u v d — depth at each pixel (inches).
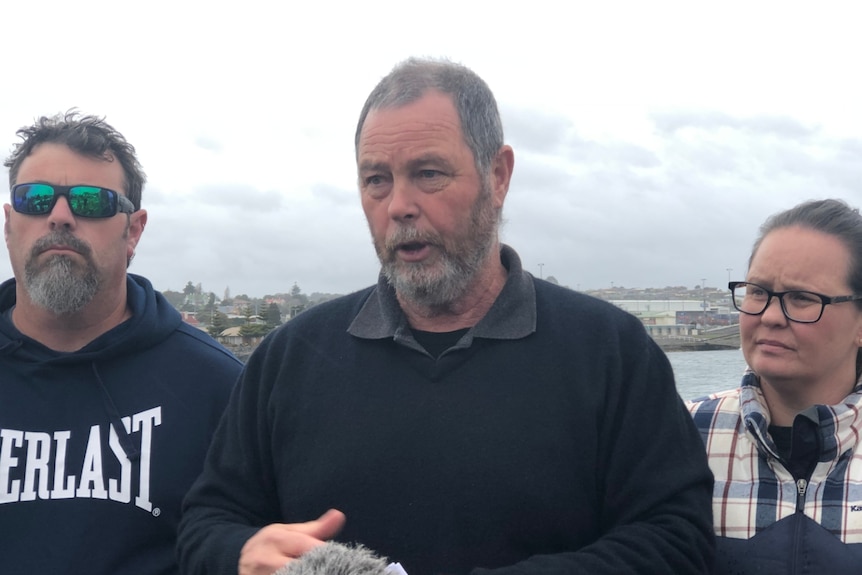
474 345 85.0
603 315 87.9
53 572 104.5
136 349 117.0
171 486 110.7
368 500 81.2
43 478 108.5
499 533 78.6
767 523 93.3
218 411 117.0
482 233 86.5
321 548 68.8
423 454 80.8
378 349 87.6
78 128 115.6
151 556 109.1
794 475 94.5
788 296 93.8
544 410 81.6
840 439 92.5
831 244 93.2
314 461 84.7
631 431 82.0
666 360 87.7
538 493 78.9
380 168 84.6
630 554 74.5
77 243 112.0
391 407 83.4
